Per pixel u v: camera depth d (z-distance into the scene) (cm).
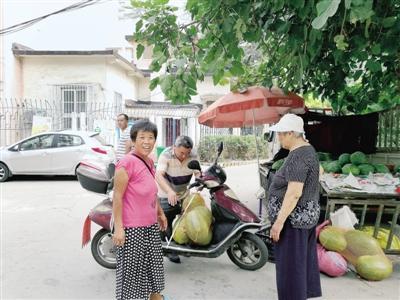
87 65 1424
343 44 297
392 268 406
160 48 420
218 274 409
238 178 1202
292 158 299
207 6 396
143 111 1502
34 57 1418
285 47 427
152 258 298
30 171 1062
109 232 415
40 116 1281
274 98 534
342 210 433
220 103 543
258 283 385
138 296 295
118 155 603
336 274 390
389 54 432
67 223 619
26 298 353
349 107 688
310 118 707
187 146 409
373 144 691
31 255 466
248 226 392
